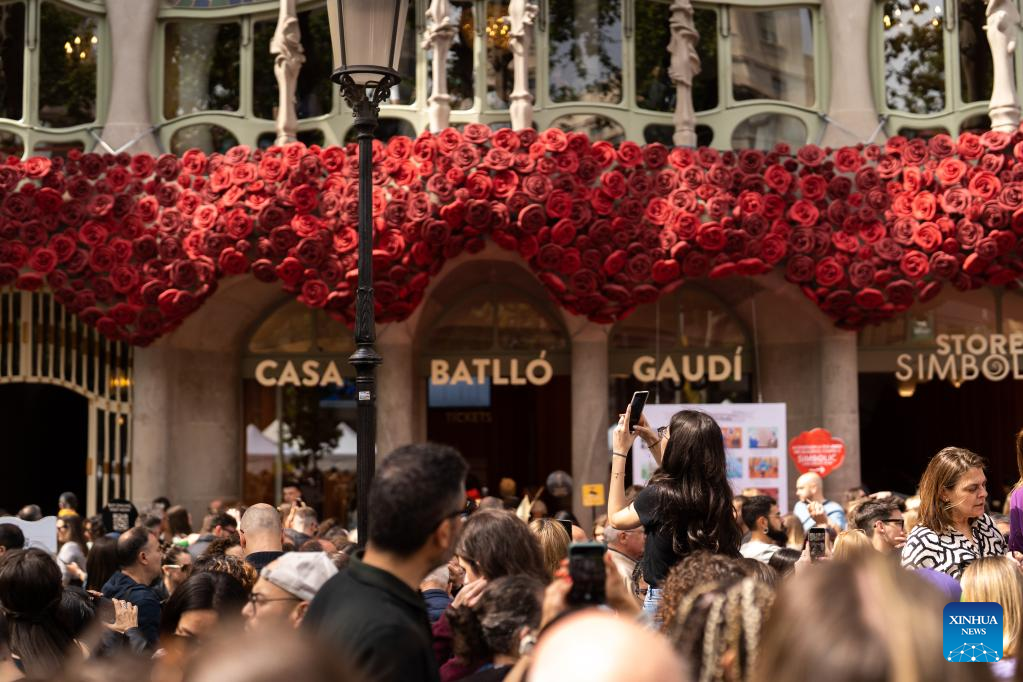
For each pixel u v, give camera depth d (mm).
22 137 18672
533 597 4188
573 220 17219
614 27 18766
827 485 19219
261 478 20594
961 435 25438
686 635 2967
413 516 3562
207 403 19906
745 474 16297
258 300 19859
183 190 17812
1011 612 4359
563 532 6051
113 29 19156
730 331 20203
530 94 18094
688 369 19984
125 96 19031
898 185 17781
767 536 9102
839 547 6137
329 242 17312
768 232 17531
